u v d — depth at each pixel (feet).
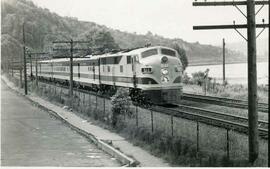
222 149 54.54
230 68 517.55
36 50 262.26
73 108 114.01
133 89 106.73
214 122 72.59
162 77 98.48
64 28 280.92
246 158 50.03
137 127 68.69
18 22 317.01
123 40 421.18
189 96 120.67
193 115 80.48
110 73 124.88
